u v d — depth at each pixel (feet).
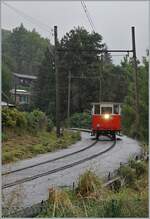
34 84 258.16
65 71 222.89
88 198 36.24
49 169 57.26
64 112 224.12
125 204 33.68
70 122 203.72
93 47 204.03
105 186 42.14
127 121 199.93
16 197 36.24
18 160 67.46
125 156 71.26
